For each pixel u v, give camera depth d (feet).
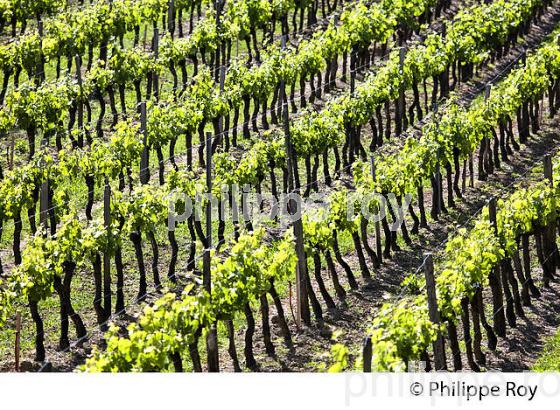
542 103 168.66
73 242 108.99
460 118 139.33
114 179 138.10
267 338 105.70
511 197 116.16
